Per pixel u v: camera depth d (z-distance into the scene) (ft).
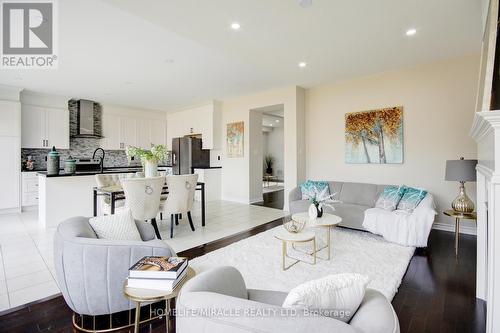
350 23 9.34
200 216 16.52
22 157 19.19
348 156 16.07
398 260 9.25
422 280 7.98
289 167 17.74
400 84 14.24
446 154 13.00
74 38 10.56
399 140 14.19
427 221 10.16
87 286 5.37
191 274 5.01
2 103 17.04
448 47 11.48
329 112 17.02
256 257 9.72
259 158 21.95
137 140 25.11
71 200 14.46
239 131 21.47
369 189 13.84
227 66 13.80
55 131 19.97
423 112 13.57
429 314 6.31
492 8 5.40
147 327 5.83
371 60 12.91
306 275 8.21
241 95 20.33
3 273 8.38
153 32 10.09
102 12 8.72
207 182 21.90
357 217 12.21
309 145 17.95
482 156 6.15
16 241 11.51
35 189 18.57
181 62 13.25
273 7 8.29
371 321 2.82
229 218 15.97
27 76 15.28
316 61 13.07
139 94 19.79
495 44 5.16
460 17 8.96
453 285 7.67
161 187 11.76
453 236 12.10
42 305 6.63
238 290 4.26
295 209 14.08
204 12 8.54
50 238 11.92
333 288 3.11
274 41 10.76
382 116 14.73
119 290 5.51
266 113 23.36
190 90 18.76
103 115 22.90
